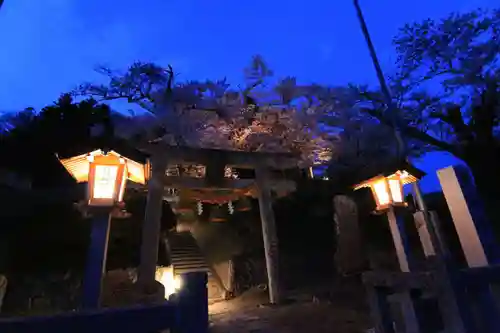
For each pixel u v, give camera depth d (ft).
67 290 25.96
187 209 40.93
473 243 15.42
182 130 51.80
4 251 25.75
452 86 53.93
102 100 52.26
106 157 16.60
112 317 7.89
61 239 28.81
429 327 13.20
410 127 56.90
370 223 49.62
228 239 55.77
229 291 41.19
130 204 37.47
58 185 31.94
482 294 12.71
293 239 51.49
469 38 54.44
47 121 35.55
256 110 56.44
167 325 8.74
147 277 27.17
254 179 36.19
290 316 25.86
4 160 29.94
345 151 56.29
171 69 56.13
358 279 39.09
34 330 7.06
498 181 47.98
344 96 56.65
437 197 48.47
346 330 20.56
